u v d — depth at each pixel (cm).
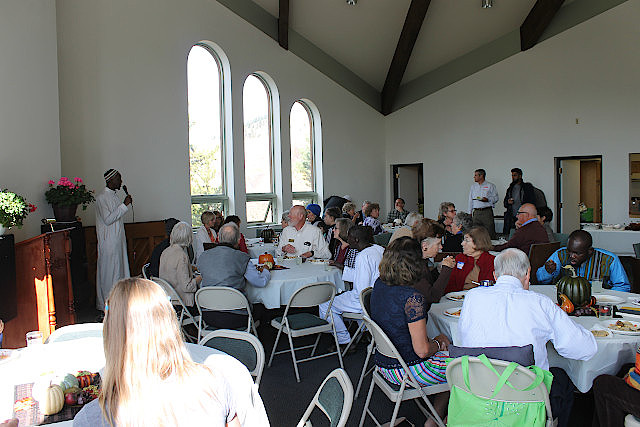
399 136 1154
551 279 364
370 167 1129
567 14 919
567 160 967
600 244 714
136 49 630
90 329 254
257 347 211
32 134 438
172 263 383
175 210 684
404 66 1023
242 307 349
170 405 114
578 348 215
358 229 392
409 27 905
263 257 441
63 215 459
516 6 899
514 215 910
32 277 385
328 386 166
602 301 294
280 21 854
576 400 303
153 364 113
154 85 655
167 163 673
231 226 384
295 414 300
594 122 903
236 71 796
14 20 417
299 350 413
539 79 955
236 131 802
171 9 677
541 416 183
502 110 1002
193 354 203
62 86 550
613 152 888
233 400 130
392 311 245
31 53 438
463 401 189
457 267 350
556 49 934
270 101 895
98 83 587
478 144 1037
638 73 859
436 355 253
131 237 607
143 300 115
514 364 183
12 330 383
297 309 471
